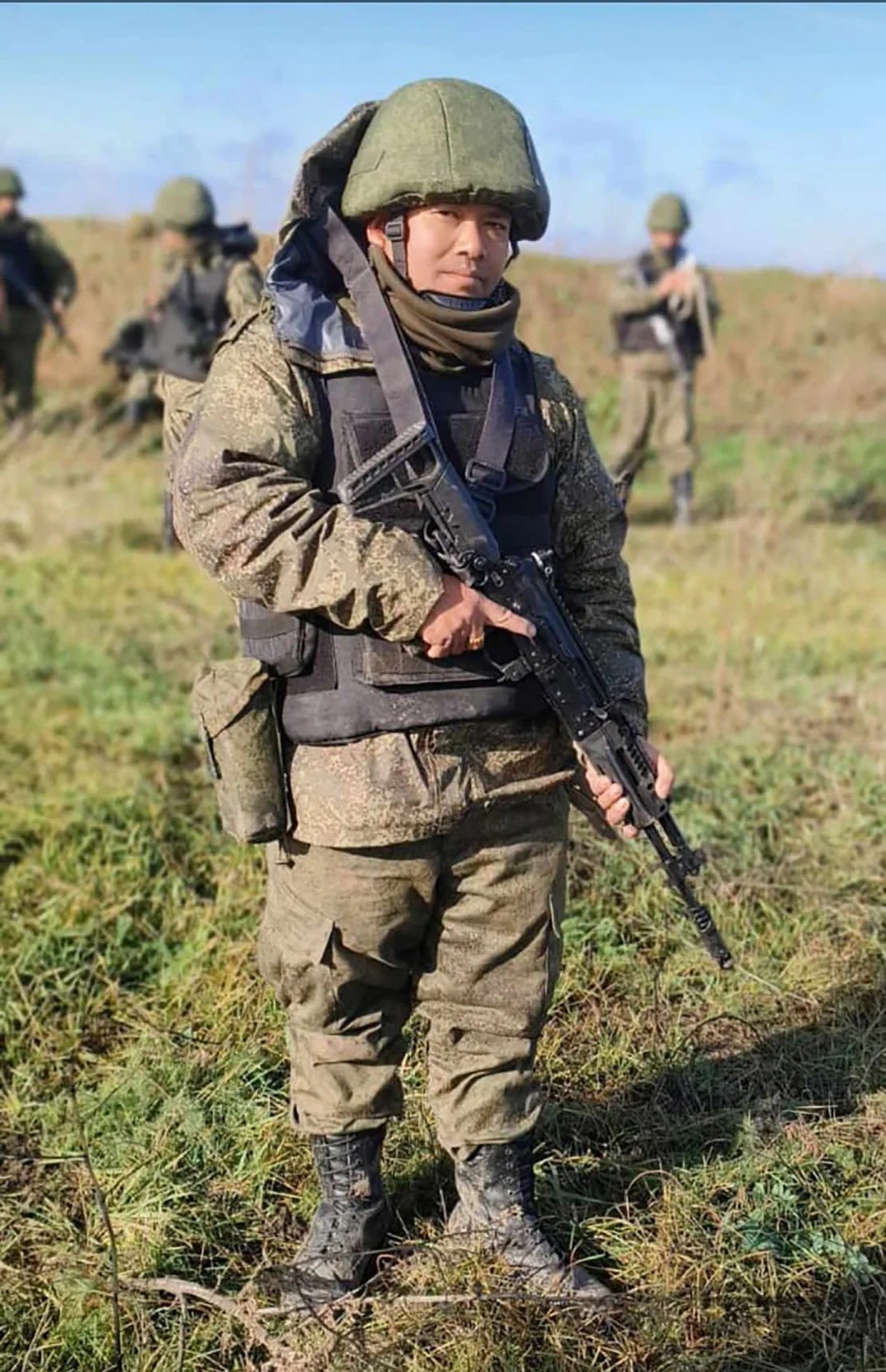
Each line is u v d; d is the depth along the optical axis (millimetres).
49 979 3697
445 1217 2668
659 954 3688
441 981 2355
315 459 2117
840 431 11648
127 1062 3309
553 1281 2438
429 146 2023
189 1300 2541
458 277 2090
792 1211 2643
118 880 4176
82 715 5629
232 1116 3006
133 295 15516
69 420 11750
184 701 5852
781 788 4785
